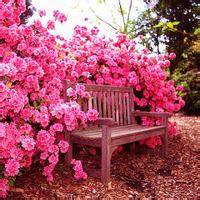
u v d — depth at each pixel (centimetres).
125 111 444
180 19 1170
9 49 302
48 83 324
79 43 454
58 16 368
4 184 248
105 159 315
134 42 501
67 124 302
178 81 977
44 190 287
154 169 389
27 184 294
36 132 315
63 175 324
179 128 658
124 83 454
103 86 402
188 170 388
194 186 340
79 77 414
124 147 459
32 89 297
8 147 248
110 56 448
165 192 324
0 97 245
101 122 316
